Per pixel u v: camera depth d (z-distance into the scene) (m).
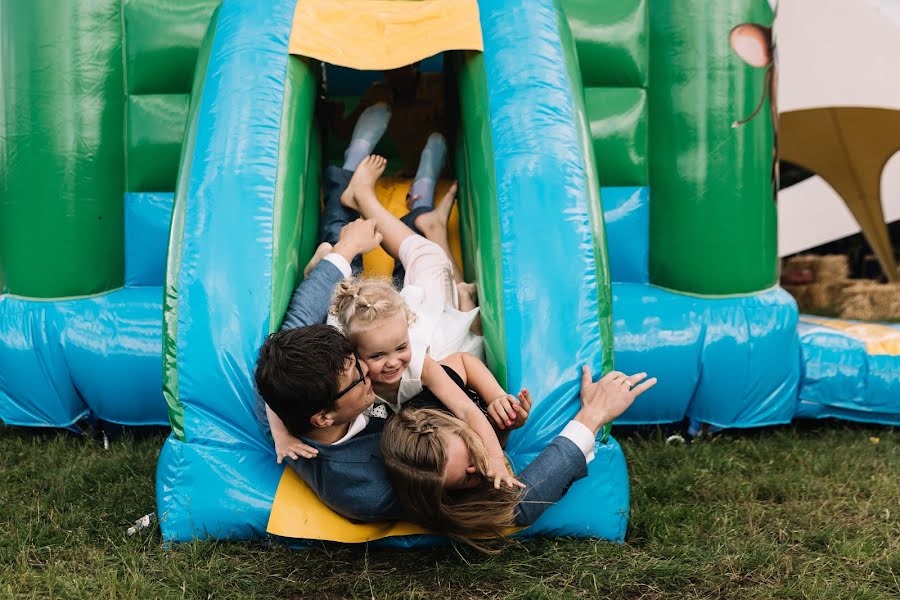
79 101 3.85
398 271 3.29
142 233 3.99
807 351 3.88
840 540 2.65
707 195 3.79
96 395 3.63
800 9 6.04
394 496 2.40
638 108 4.01
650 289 3.92
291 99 2.99
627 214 4.01
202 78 3.05
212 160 2.82
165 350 2.66
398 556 2.50
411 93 4.08
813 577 2.40
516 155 2.85
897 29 5.91
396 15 3.24
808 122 6.21
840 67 6.01
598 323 2.70
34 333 3.68
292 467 2.51
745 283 3.78
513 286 2.68
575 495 2.58
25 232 3.79
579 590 2.32
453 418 2.31
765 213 3.83
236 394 2.56
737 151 3.79
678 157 3.85
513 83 2.99
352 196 3.31
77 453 3.52
